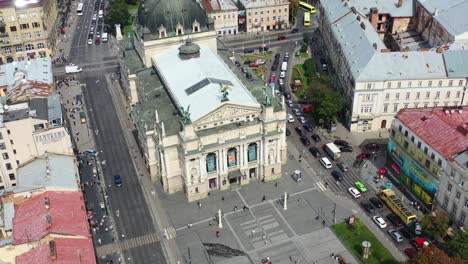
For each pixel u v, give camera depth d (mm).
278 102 176625
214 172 168375
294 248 146750
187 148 158250
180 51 192875
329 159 184000
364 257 140625
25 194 142125
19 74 186125
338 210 160625
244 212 161375
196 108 164125
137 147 194375
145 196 169750
